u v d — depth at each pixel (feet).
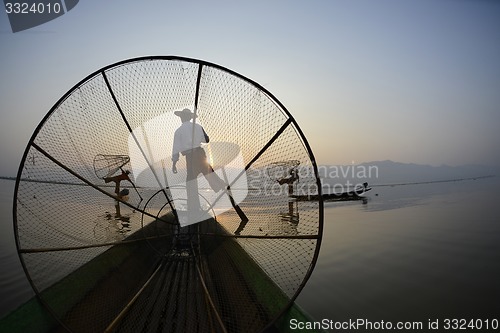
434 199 60.80
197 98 10.84
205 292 10.05
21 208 9.50
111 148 12.09
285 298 8.54
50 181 10.47
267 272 10.64
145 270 13.04
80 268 10.27
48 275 10.80
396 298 13.38
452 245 22.48
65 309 8.56
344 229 28.89
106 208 13.99
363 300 13.25
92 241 12.90
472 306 12.60
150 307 9.45
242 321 8.38
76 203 12.03
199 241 15.07
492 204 49.21
